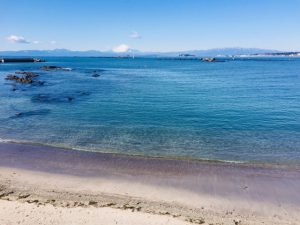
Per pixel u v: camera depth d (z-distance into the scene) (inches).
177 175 549.6
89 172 556.4
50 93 1498.5
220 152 669.3
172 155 649.6
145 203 444.5
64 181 516.4
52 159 616.1
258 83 2156.7
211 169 578.9
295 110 1113.4
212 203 452.8
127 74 3006.9
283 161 621.6
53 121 923.4
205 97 1445.6
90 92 1568.7
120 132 813.9
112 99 1350.9
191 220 397.7
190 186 507.2
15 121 917.2
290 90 1740.9
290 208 444.1
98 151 668.7
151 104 1230.9
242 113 1058.1
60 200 442.9
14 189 478.3
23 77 2230.6
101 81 2177.7
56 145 704.4
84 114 1023.6
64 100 1301.7
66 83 1985.7
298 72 3378.4
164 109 1122.0
